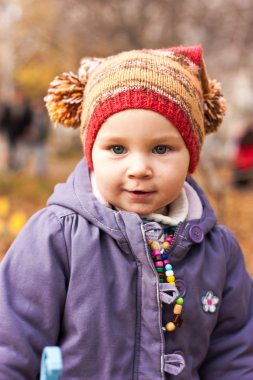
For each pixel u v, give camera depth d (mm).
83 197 1947
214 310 2023
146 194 1886
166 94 1872
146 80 1873
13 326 1776
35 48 15055
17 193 9016
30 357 1774
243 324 2152
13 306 1812
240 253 2209
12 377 1738
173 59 2027
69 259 1867
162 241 1975
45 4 11344
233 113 15078
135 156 1859
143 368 1847
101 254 1881
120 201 1917
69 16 8023
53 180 10758
